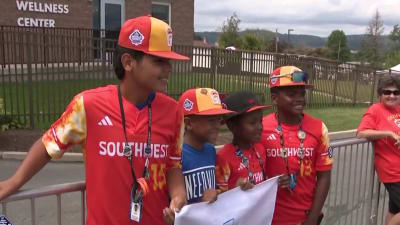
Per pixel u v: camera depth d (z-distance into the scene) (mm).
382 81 4043
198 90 2449
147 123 2000
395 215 3791
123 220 1983
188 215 2105
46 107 10078
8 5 13867
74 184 2240
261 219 2533
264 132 2828
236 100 2574
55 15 15008
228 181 2590
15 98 10625
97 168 1973
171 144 2129
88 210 2037
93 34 15953
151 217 2051
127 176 1963
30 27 12969
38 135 8539
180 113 2154
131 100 1999
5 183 1899
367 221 4234
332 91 15570
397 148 3928
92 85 10703
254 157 2684
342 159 4188
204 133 2424
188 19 19031
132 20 1936
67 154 7234
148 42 1887
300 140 2801
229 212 2342
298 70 2752
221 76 12258
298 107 2770
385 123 3992
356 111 14617
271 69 13305
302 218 2834
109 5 16750
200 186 2428
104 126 1955
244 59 12602
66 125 1947
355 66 16562
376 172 4223
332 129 11117
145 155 1985
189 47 11602
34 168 1953
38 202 5094
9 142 8016
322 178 2893
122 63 1946
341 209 4016
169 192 2121
